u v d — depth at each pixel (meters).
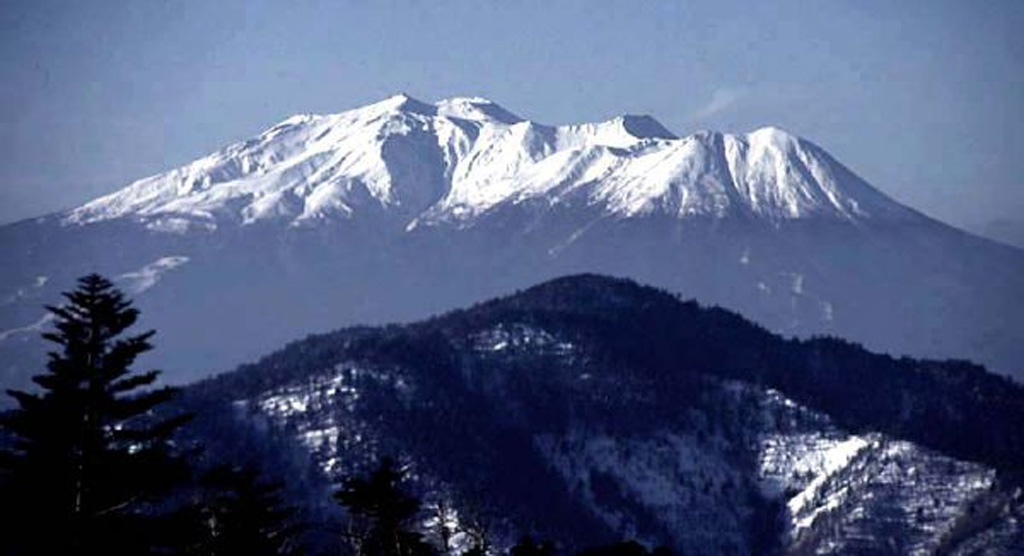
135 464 97.00
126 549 98.06
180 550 108.00
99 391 95.56
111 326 96.69
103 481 96.00
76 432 95.06
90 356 96.06
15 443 95.56
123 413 97.31
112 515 97.69
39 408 94.62
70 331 95.56
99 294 96.94
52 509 95.06
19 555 95.44
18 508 94.81
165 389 99.00
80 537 95.69
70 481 95.38
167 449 100.25
